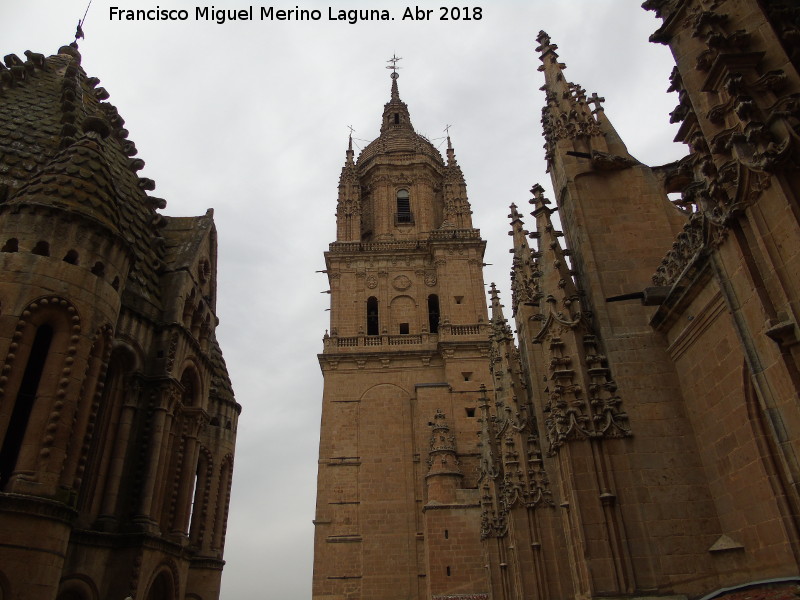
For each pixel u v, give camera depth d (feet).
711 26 35.99
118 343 70.54
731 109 34.19
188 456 82.23
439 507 145.69
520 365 94.27
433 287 196.24
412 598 150.82
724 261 35.50
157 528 70.44
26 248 57.62
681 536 46.50
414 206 217.56
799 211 29.07
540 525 74.79
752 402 41.50
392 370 181.27
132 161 92.79
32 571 49.37
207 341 90.74
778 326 29.71
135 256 68.59
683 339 50.26
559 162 64.69
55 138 79.87
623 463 49.11
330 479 166.50
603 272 57.16
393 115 255.70
